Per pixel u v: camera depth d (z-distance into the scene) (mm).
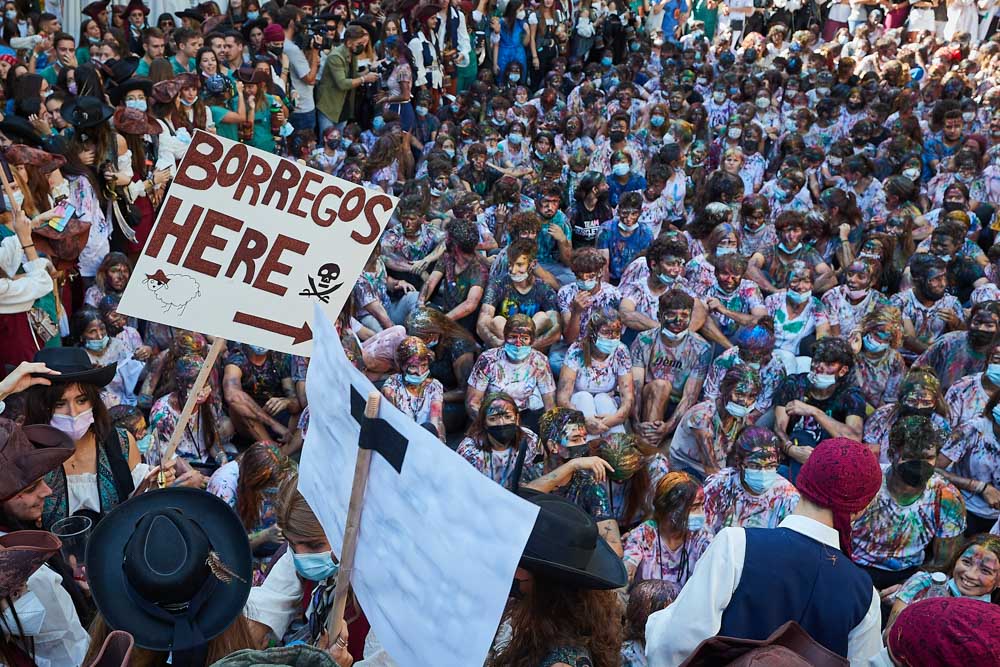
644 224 10117
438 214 10328
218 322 3844
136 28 14117
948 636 2439
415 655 2223
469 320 8422
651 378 7379
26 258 5746
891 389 7312
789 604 2971
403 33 14773
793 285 7980
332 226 3904
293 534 3273
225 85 11141
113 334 6930
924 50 21594
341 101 13938
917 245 10617
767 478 5117
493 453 5727
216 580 2631
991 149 13297
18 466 3125
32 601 2885
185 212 3773
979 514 6227
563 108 15812
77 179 7512
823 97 16531
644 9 23781
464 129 13625
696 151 12898
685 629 2982
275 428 6785
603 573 2637
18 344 5910
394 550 2291
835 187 10961
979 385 6605
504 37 18641
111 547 2664
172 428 6105
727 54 20266
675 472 5043
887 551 5523
